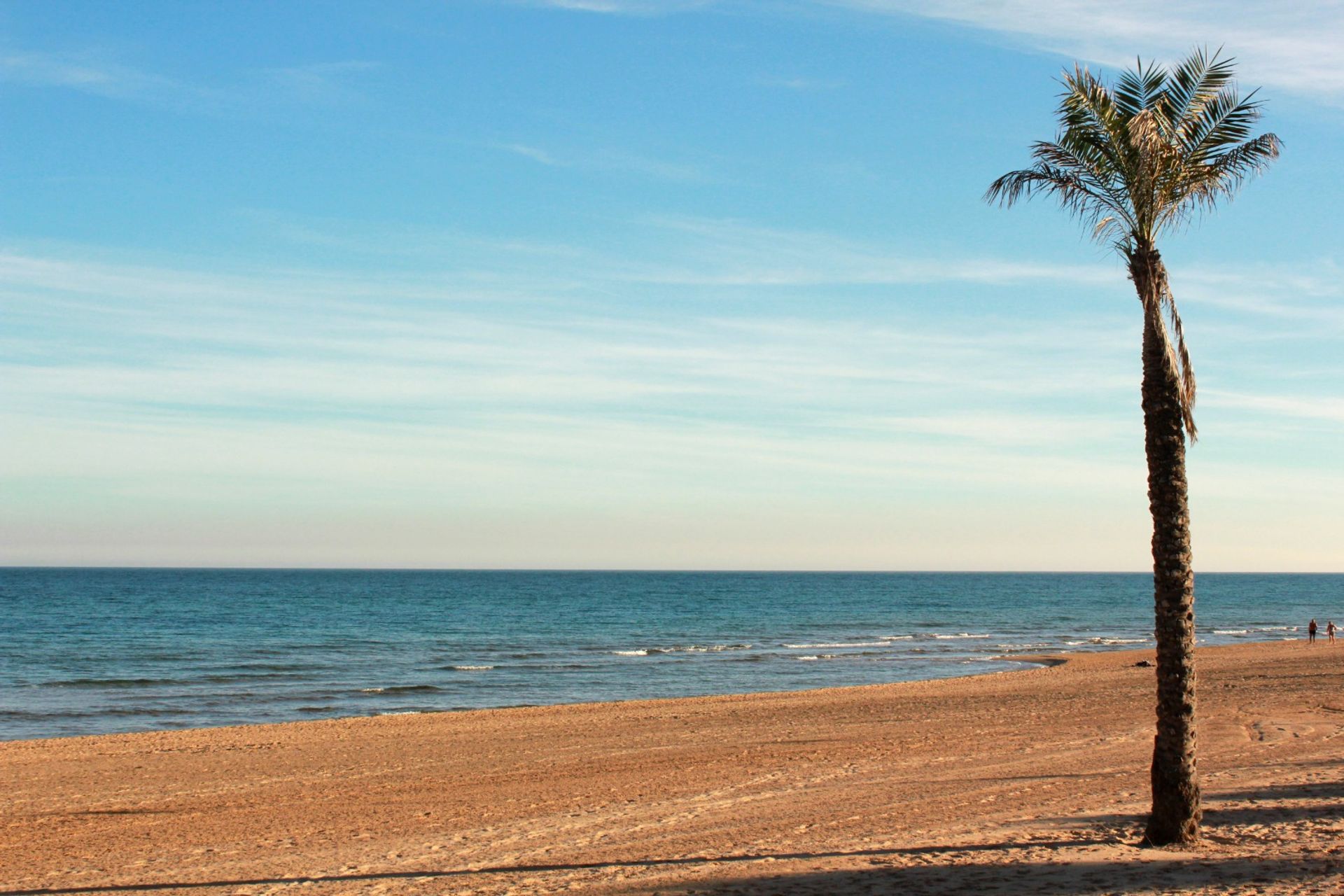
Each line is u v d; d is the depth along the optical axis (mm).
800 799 16594
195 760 22219
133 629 77312
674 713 30219
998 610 116688
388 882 12016
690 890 11016
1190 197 12117
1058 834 12898
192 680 44594
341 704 37438
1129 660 50406
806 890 10844
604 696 40625
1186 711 12125
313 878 12297
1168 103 12320
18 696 38812
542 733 26094
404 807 16906
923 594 168375
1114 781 17016
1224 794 15188
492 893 11336
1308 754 19109
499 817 15867
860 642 70062
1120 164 11859
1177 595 12016
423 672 48844
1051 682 37344
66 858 13656
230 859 13453
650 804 16500
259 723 32750
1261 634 82750
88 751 23469
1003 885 10695
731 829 14367
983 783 17328
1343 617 111000
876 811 15273
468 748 23594
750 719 28297
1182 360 11836
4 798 18062
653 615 104188
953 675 47938
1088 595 169250
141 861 13438
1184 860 11281
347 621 89938
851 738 23953
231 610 104688
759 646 65875
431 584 197625
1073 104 12211
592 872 12117
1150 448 11836
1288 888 10094
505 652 60375
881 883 10992
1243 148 12055
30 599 120750
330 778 19828
